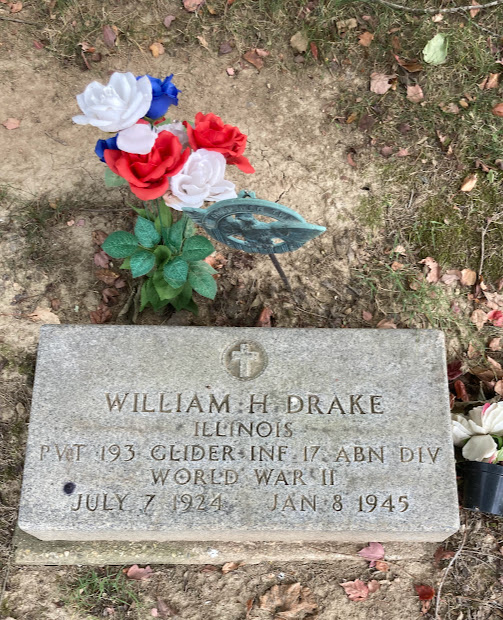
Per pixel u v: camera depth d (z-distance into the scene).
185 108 1.51
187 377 1.12
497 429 1.21
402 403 1.11
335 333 1.15
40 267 1.37
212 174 1.06
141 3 1.55
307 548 1.19
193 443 1.09
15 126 1.46
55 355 1.12
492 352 1.37
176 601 1.22
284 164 1.48
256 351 1.13
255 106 1.52
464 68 1.54
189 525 1.06
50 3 1.53
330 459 1.08
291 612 1.21
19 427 1.29
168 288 1.22
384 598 1.23
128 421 1.09
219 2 1.56
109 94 1.01
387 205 1.45
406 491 1.08
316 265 1.41
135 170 1.03
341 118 1.51
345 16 1.56
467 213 1.45
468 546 1.25
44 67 1.51
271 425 1.10
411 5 1.57
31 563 1.18
